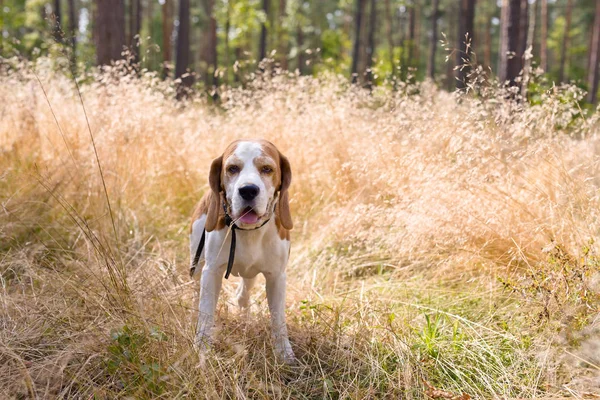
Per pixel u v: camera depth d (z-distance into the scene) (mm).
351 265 4695
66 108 6332
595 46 27578
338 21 41594
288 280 4469
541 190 4227
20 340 3047
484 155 4414
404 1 30453
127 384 2680
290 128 6129
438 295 4074
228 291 4098
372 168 5004
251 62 7121
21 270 4023
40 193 4922
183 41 21109
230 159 2996
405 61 28672
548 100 4488
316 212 5555
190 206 5957
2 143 5902
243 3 21531
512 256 4012
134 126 5844
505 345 3338
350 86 6617
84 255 4211
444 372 3094
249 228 2998
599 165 4090
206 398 2527
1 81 6887
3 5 21422
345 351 3215
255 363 3049
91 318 3170
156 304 3211
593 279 3359
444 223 4207
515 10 9742
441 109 5129
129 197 5406
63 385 2770
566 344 3189
